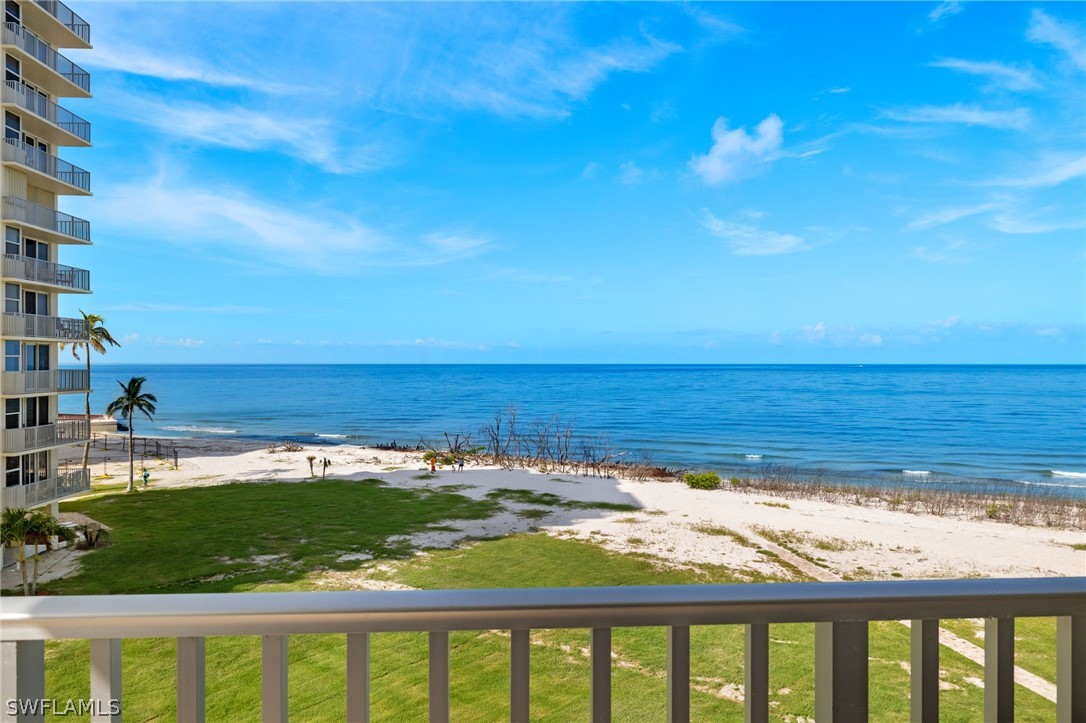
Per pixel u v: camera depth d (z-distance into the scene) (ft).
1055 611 4.07
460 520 85.35
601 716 3.78
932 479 150.41
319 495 103.45
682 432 252.83
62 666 24.53
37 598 3.63
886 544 76.59
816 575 64.44
